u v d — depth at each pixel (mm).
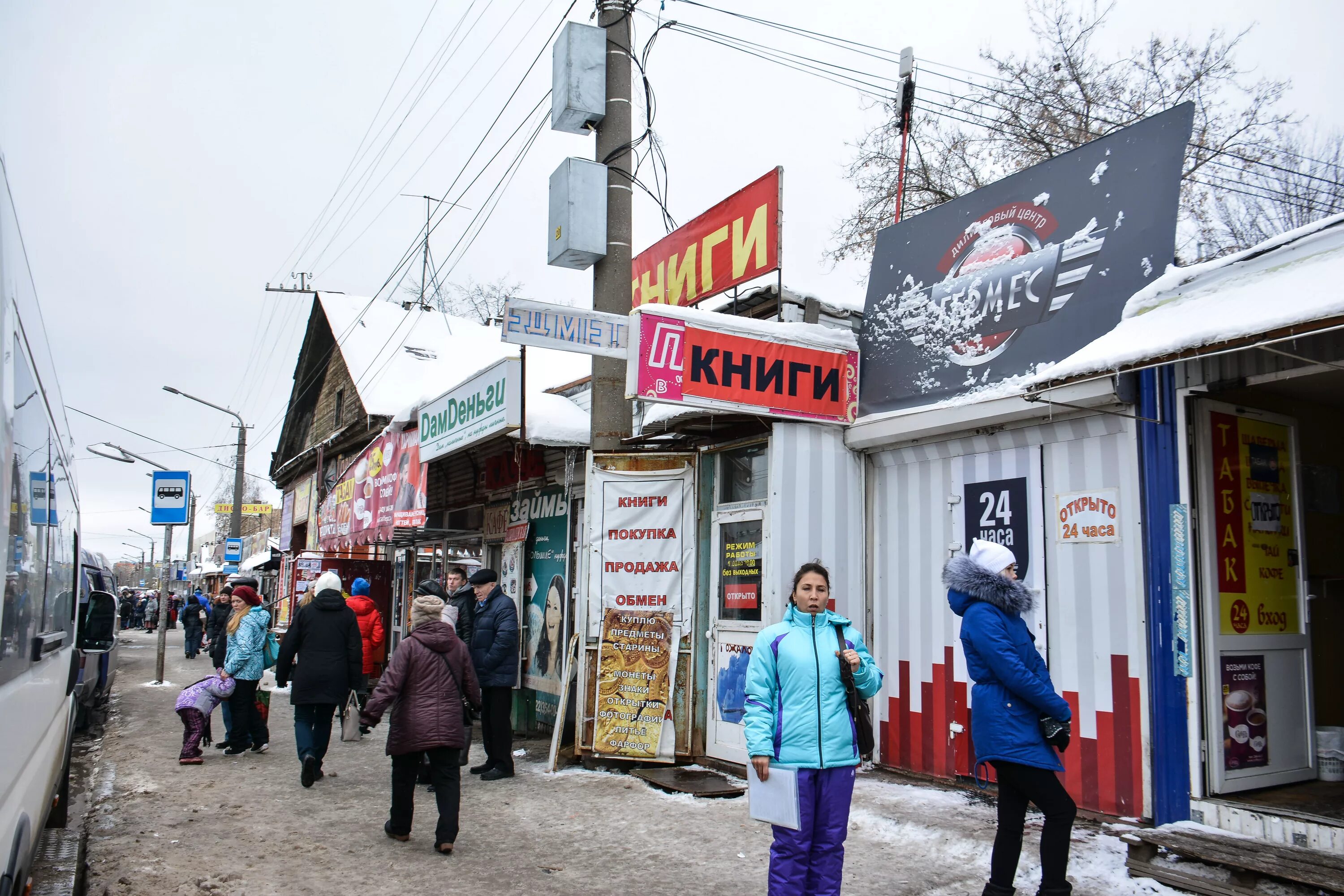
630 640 7969
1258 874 4285
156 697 13969
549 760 7781
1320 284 4277
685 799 6762
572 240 8031
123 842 5703
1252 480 5805
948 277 7379
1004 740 4055
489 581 7773
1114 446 5883
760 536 7574
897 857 5215
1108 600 5816
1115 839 5371
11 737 2812
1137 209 6090
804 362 7539
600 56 8344
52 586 3963
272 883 4938
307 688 7336
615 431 8305
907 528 7422
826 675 4020
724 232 8562
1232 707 5430
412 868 5207
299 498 29031
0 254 2461
